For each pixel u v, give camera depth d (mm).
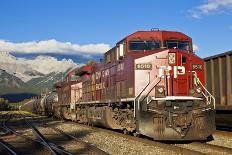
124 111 16125
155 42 15469
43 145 12961
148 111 13133
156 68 14383
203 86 14633
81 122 26469
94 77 22375
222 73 17344
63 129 21781
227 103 16688
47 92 61688
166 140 14375
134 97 14289
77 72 28938
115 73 17344
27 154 11523
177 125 12992
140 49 15484
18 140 16047
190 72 14531
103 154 10695
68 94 31734
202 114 13188
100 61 21516
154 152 11195
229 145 13219
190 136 13086
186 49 15711
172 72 14375
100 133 17812
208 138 15172
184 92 14391
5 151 12062
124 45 16000
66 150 11922
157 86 14250
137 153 11102
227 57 16672
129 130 15445
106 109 18312
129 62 15055
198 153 10094
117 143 13594
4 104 124062
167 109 13125
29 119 38750
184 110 13117
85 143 13266
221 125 18906
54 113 39469
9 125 27219
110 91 18312
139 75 14344
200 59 14836
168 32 15789
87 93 24500
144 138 14250
